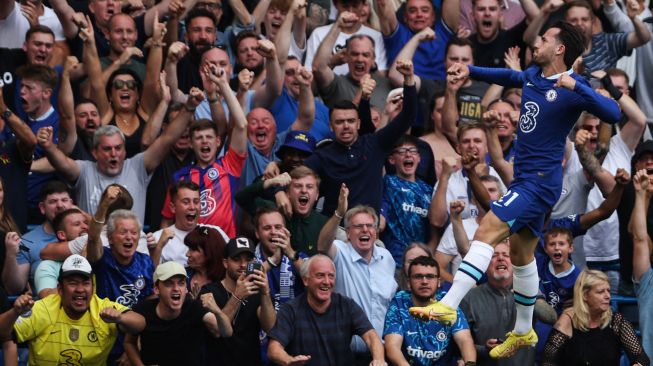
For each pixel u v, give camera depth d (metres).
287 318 41.41
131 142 49.12
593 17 57.69
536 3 62.72
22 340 39.78
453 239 46.78
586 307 43.00
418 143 49.50
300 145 47.53
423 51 56.34
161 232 44.59
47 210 44.31
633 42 56.16
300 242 44.72
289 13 51.88
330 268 41.56
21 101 49.72
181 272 39.84
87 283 40.06
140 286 42.03
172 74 50.34
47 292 41.66
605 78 45.72
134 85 49.69
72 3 56.47
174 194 44.88
